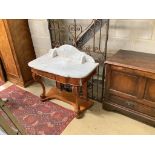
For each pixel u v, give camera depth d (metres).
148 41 1.95
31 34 2.83
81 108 2.29
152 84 1.71
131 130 1.96
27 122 2.17
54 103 2.52
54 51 2.32
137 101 1.91
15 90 2.89
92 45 2.38
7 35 2.52
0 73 3.10
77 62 2.15
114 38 2.15
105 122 2.11
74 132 1.98
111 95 2.11
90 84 2.55
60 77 1.99
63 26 2.48
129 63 1.78
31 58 2.97
